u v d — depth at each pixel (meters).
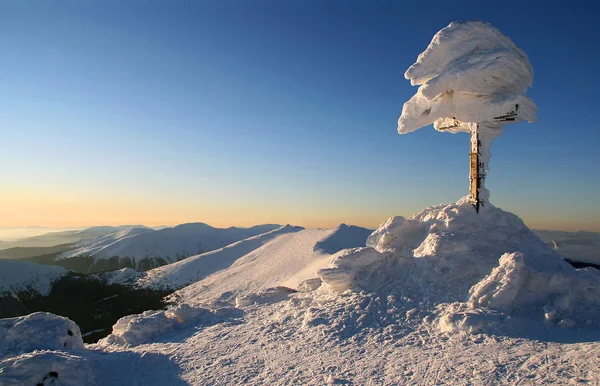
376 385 8.12
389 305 12.35
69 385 9.40
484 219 14.39
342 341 10.74
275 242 75.25
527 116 13.67
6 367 9.04
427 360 8.84
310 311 13.03
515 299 11.10
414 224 16.05
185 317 15.23
